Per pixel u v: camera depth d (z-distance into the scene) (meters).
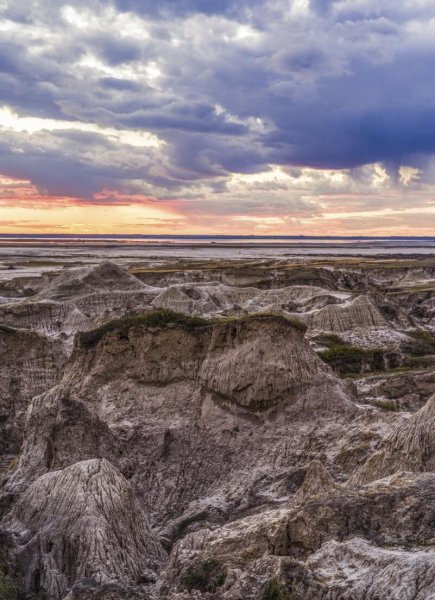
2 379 43.16
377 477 24.48
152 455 31.17
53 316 63.94
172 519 28.23
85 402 33.50
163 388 33.75
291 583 15.56
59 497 22.75
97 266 88.81
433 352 62.22
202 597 16.64
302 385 32.47
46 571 20.98
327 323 66.31
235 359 32.81
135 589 18.72
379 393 43.78
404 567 14.94
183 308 74.88
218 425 32.00
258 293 85.12
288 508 21.17
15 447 39.31
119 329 35.16
